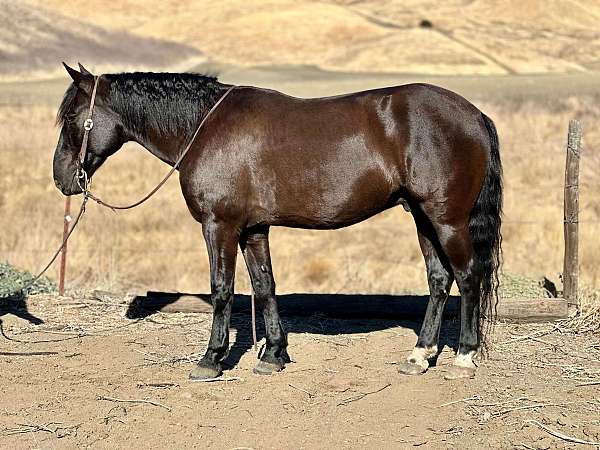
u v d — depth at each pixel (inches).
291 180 245.8
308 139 244.5
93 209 594.6
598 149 775.1
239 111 251.8
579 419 223.8
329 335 307.3
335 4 4001.0
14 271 378.9
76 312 339.9
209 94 259.9
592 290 352.8
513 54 2869.1
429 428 221.0
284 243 533.6
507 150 781.3
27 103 1133.1
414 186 240.1
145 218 573.3
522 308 313.4
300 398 244.2
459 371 253.8
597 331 302.0
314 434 219.6
